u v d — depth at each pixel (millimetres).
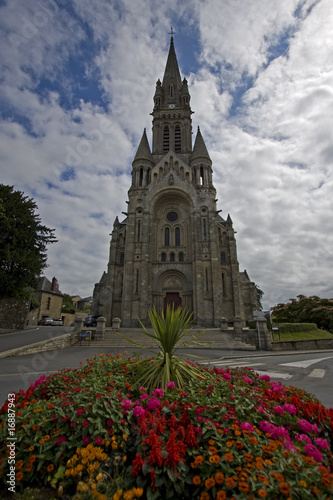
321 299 36875
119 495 2637
